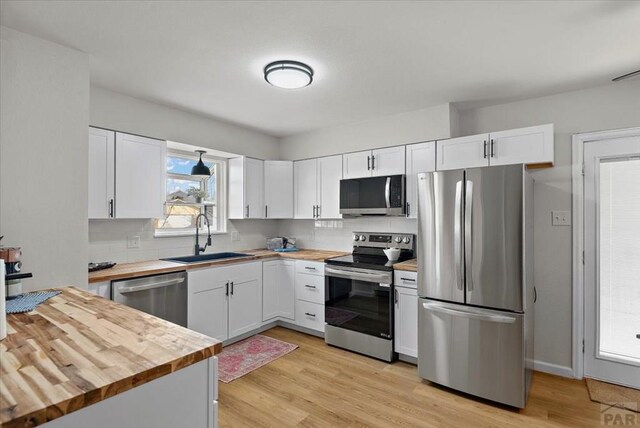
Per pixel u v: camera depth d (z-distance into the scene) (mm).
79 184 2137
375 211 3432
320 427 2102
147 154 2963
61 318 1389
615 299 2664
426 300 2645
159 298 2748
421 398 2439
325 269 3443
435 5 1685
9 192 1880
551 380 2738
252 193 4008
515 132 2701
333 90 2828
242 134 3992
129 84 2703
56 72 2049
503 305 2318
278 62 2301
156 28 1899
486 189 2377
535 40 2014
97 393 838
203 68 2418
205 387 1105
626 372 2609
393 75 2520
